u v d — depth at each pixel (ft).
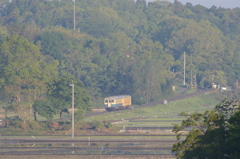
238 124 412.36
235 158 390.83
